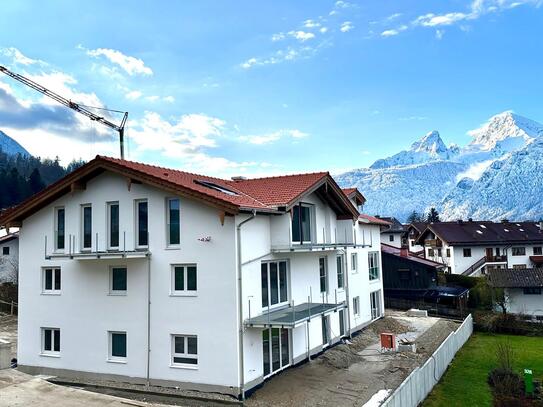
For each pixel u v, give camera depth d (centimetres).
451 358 2595
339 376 2048
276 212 1938
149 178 1852
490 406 1872
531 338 3391
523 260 6128
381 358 2400
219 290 1773
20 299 2166
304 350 2217
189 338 1830
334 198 2512
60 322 2064
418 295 4322
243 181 2516
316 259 2434
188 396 1714
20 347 2145
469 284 4606
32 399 1330
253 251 1877
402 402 1580
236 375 1719
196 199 1778
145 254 1864
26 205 2116
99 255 1884
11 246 4647
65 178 2030
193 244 1831
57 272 2125
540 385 2152
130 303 1922
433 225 6462
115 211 2008
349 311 2786
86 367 1986
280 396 1753
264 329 1928
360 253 3169
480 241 6022
